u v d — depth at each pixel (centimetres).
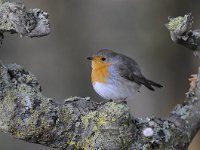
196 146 1381
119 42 1830
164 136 644
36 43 1906
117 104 630
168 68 1700
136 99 1756
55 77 1881
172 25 675
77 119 618
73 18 1889
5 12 574
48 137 606
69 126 613
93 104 633
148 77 1705
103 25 1861
